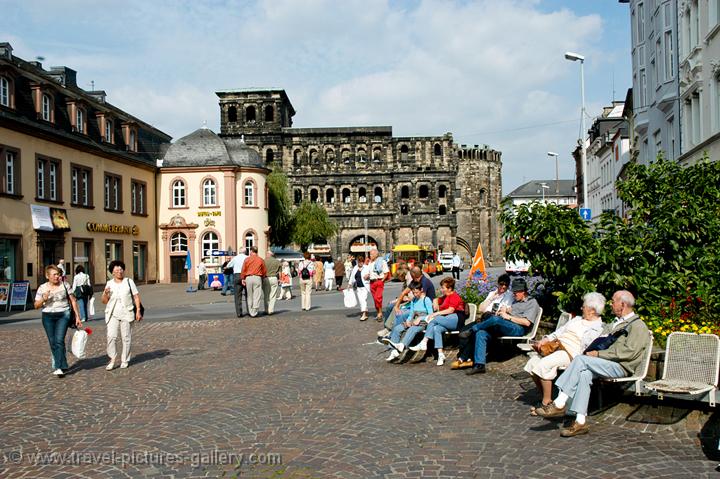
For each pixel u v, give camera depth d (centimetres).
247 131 9506
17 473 766
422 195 10038
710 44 2736
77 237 4956
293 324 2303
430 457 798
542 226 1420
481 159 12062
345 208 9850
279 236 7962
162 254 6575
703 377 898
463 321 1463
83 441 895
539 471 743
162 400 1142
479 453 812
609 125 7719
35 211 4384
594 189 8312
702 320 1179
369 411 1033
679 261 1309
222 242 6612
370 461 786
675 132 3359
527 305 1338
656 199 1445
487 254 12050
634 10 4331
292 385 1246
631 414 968
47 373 1438
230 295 4303
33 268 4344
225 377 1341
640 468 747
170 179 6631
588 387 888
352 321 2367
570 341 998
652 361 998
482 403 1073
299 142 9712
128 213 5916
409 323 1499
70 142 4841
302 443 864
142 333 2147
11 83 4191
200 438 898
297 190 9762
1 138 4044
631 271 1286
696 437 855
